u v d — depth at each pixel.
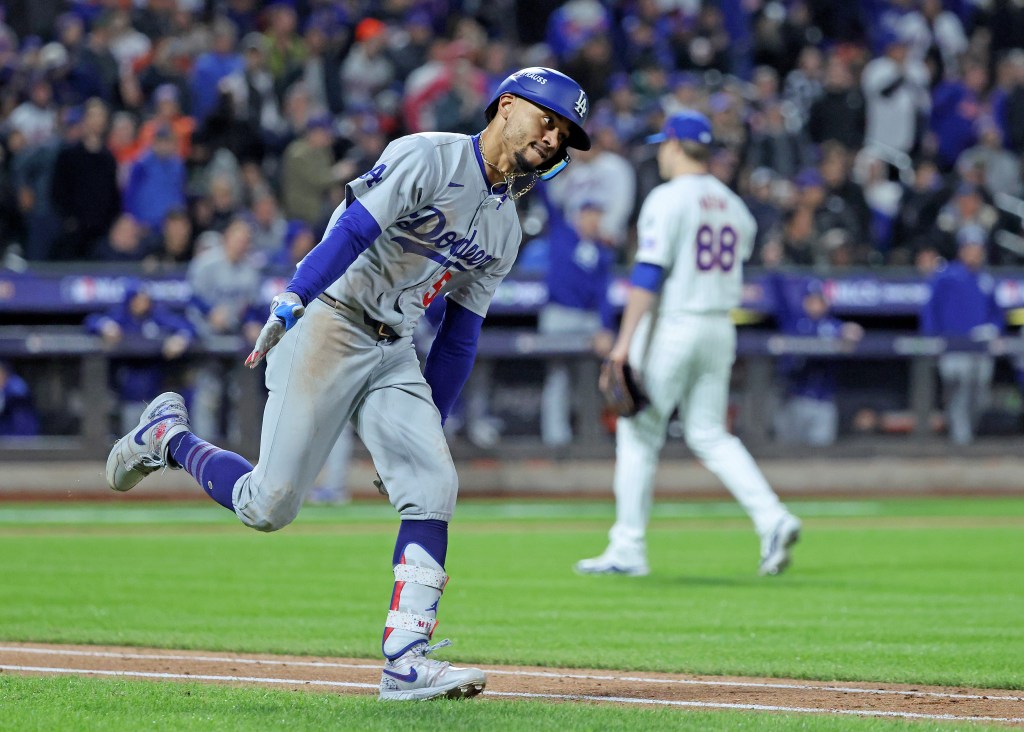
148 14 63.78
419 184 15.41
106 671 19.11
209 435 51.94
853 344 56.53
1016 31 78.25
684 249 30.66
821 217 62.34
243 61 62.12
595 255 54.16
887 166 69.50
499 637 22.81
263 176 59.34
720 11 72.50
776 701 17.11
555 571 32.94
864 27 76.56
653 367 31.11
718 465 31.55
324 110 63.66
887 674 19.23
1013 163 69.69
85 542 39.56
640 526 32.06
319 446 16.14
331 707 15.42
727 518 48.81
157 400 17.42
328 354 15.92
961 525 46.28
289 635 22.75
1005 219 65.50
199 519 46.81
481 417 54.75
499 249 16.69
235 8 67.75
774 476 56.16
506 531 43.91
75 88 59.91
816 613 25.94
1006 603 27.55
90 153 55.56
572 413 55.12
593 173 59.41
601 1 71.44
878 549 38.84
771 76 68.38
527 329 56.50
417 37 66.38
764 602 27.50
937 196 64.69
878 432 57.09
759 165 65.50
